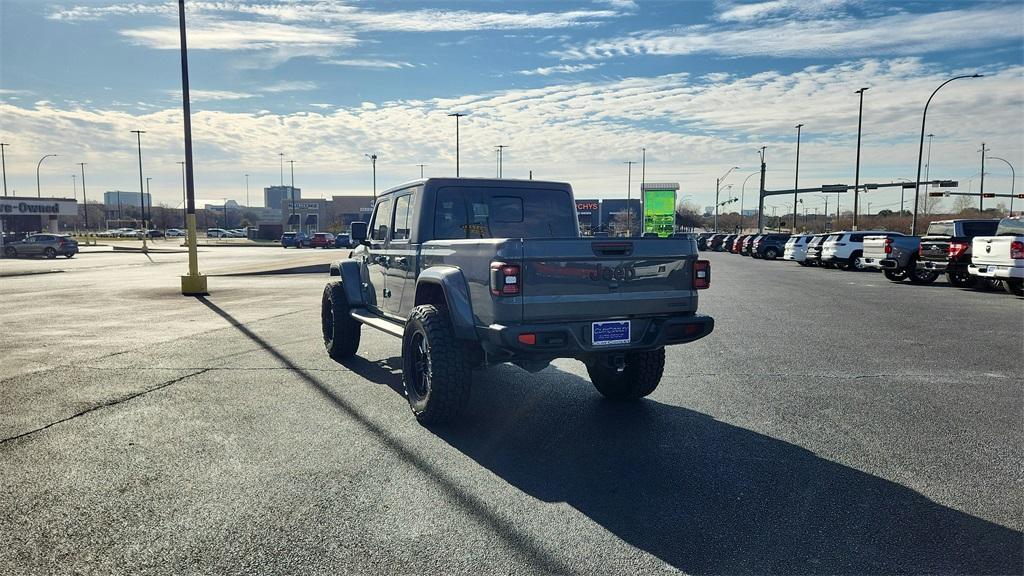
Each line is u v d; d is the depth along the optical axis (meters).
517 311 5.24
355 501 4.19
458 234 7.08
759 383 7.47
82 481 4.51
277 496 4.26
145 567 3.38
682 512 4.05
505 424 5.91
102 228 161.12
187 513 4.00
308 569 3.36
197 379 7.58
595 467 4.83
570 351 5.39
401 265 7.09
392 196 7.81
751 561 3.46
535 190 7.49
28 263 36.56
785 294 18.02
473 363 5.89
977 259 17.58
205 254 49.12
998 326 11.90
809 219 129.88
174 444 5.29
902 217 89.62
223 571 3.34
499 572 3.34
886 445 5.31
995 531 3.80
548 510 4.08
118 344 9.87
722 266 34.25
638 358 6.42
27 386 7.23
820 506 4.14
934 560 3.47
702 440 5.45
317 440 5.40
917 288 20.14
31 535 3.73
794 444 5.34
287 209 127.12
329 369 8.13
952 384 7.42
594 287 5.50
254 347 9.62
